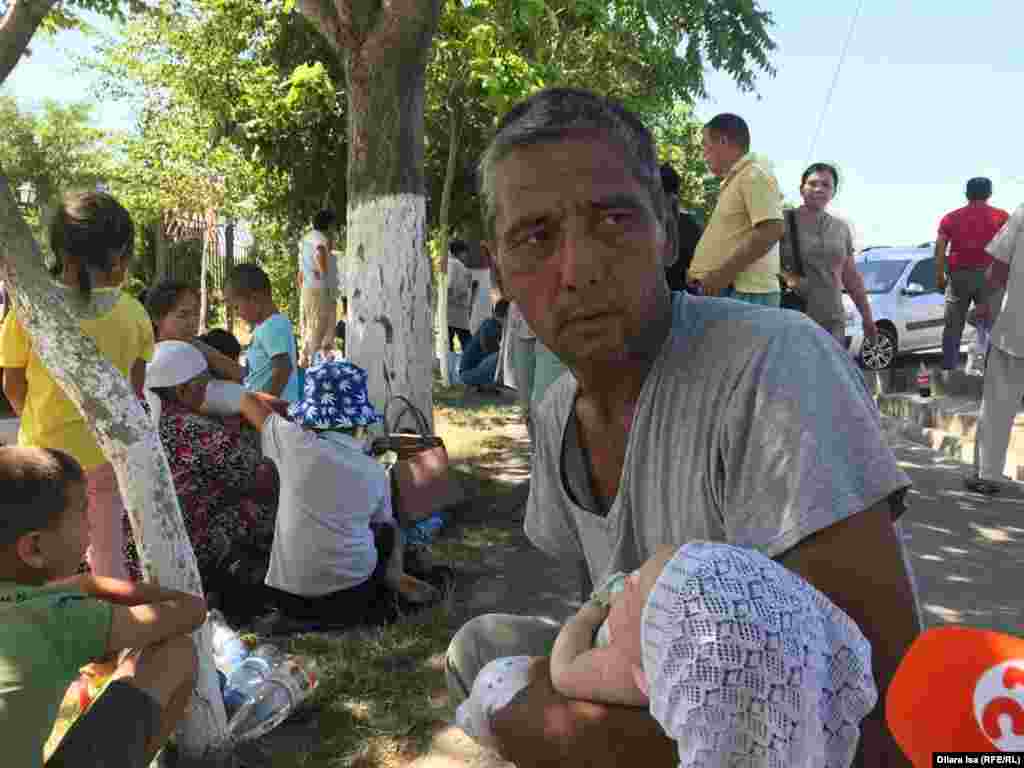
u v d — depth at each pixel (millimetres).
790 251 5809
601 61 11234
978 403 8164
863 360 12500
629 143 1172
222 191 18578
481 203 1267
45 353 2541
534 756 1290
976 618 3865
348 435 3883
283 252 17750
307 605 3865
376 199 5277
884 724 1037
